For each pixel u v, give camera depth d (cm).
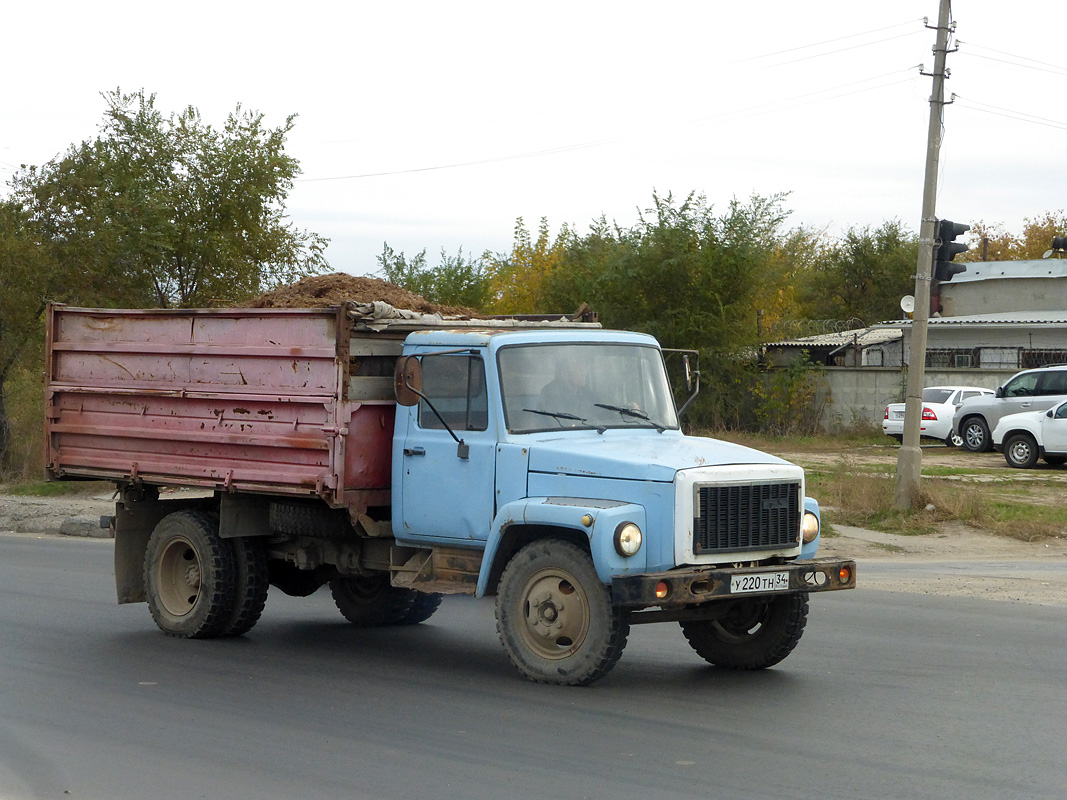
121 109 2695
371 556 936
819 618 1098
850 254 6744
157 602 1020
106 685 814
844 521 1777
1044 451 2523
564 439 823
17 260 2369
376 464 896
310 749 645
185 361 982
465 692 784
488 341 836
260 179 2703
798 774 597
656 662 898
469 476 838
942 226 1789
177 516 1019
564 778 589
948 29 1786
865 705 752
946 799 559
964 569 1432
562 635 780
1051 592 1261
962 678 838
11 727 700
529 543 804
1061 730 693
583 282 3738
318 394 884
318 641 998
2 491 2317
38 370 2544
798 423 3609
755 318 3741
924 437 3275
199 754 638
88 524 1839
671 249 3572
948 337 3784
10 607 1144
